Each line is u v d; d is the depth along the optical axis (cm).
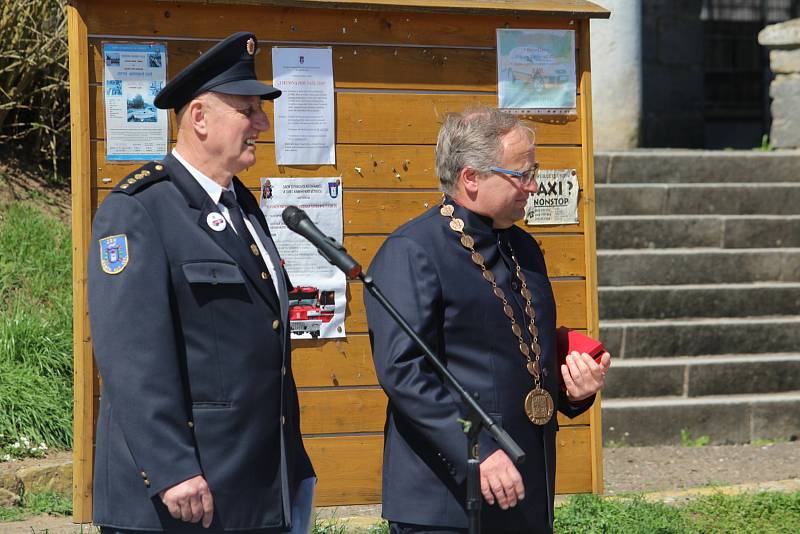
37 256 1282
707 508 964
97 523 540
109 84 816
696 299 1403
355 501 870
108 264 525
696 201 1548
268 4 831
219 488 530
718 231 1505
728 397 1297
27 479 957
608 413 1240
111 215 533
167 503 509
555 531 877
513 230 620
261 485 543
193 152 560
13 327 1120
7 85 1417
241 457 535
